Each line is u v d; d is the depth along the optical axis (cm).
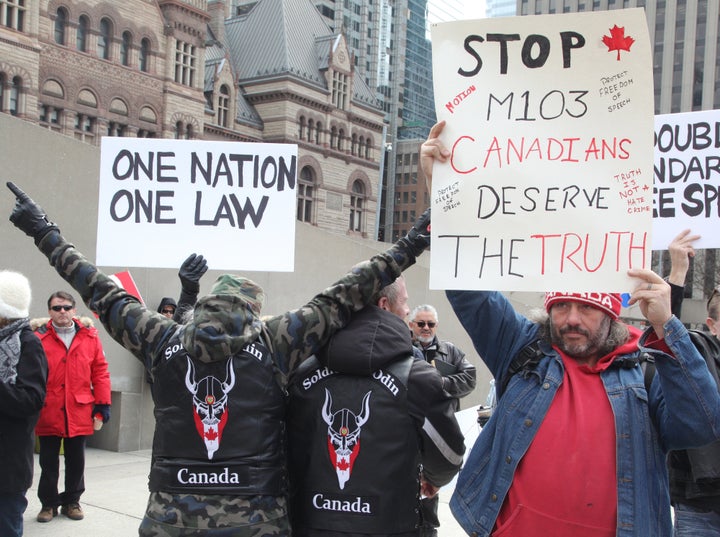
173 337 263
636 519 231
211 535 243
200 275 330
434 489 313
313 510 263
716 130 376
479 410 521
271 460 255
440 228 261
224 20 6488
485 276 256
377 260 273
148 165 347
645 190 246
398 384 264
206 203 347
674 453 334
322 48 6281
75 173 862
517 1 9144
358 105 6512
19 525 381
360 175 6556
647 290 230
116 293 279
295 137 5938
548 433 246
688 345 225
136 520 602
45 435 589
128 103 4488
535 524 242
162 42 4712
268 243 345
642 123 248
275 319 267
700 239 288
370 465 258
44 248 290
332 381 268
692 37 8600
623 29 250
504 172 258
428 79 12550
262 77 5925
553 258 251
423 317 559
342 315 269
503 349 271
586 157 252
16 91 3834
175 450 253
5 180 797
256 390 254
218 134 5512
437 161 263
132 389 898
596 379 251
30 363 376
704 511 329
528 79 258
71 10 4100
